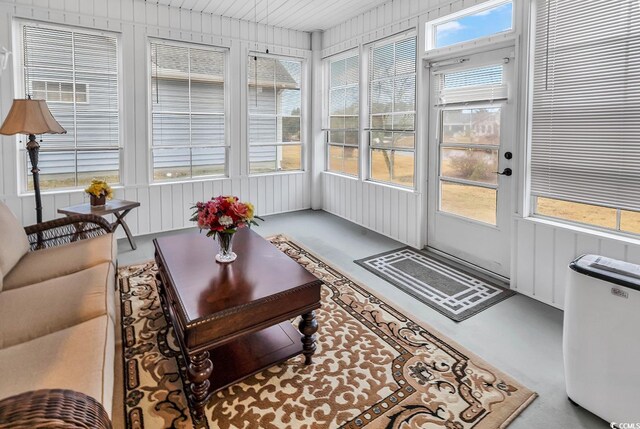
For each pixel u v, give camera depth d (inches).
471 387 74.7
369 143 189.3
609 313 63.1
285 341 85.7
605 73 93.2
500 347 88.8
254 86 204.7
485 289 120.3
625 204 92.8
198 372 65.7
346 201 207.8
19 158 150.6
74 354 54.6
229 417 66.8
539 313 104.8
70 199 159.5
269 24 200.5
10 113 118.1
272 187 217.6
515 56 113.6
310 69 221.5
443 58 142.4
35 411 36.3
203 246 100.4
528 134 111.4
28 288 76.4
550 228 106.7
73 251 97.2
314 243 167.2
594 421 66.0
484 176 133.3
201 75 187.3
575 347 68.1
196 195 191.8
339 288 120.3
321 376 78.0
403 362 82.6
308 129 227.1
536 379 77.5
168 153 183.6
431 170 154.6
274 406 69.6
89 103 161.3
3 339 59.9
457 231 146.0
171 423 65.3
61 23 149.7
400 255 152.1
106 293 75.5
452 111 143.4
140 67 168.7
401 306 108.9
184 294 72.7
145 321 98.7
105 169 168.7
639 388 60.6
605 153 95.3
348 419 66.4
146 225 179.3
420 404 70.1
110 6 158.7
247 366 76.4
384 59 173.6
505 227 127.5
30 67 148.2
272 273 83.1
